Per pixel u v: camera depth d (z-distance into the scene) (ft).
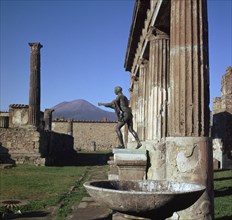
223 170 73.87
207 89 24.09
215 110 87.86
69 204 39.45
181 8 24.66
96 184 17.57
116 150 35.24
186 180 23.08
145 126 54.54
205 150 23.27
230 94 80.74
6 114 153.58
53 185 53.93
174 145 23.70
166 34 39.55
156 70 39.42
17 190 48.80
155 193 14.64
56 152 115.75
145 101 56.03
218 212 31.94
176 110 24.00
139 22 52.85
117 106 43.14
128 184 18.93
